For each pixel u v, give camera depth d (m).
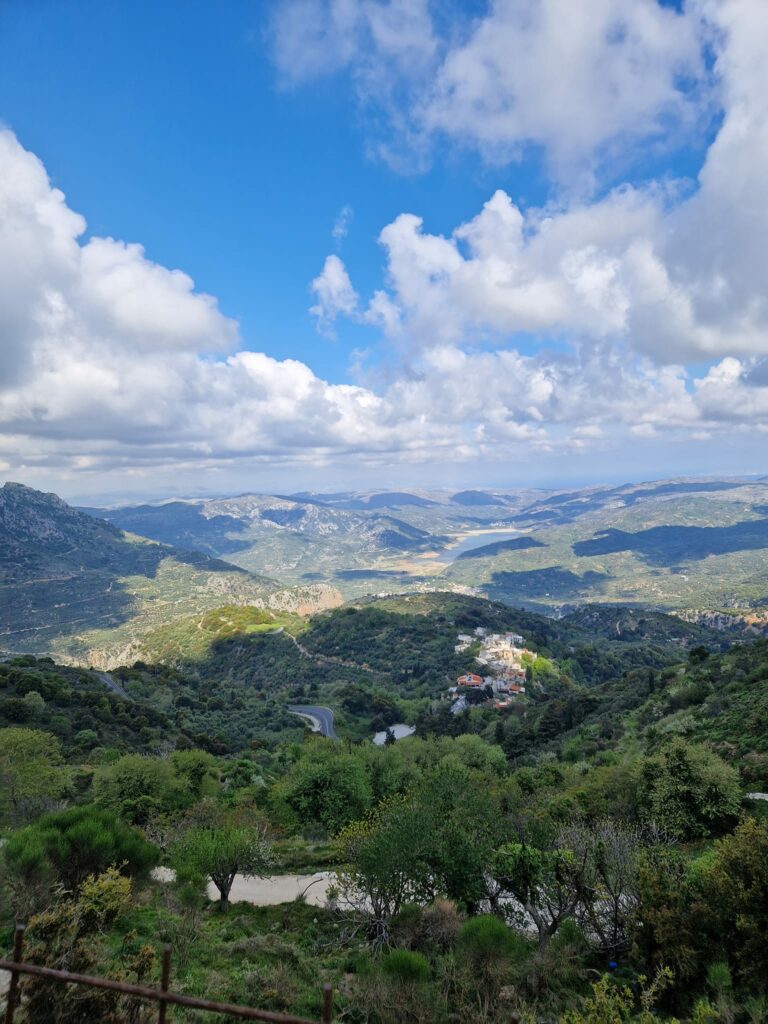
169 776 41.34
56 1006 8.02
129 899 15.09
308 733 109.94
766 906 11.16
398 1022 10.66
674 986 11.53
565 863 15.55
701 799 24.53
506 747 89.88
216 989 11.83
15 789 38.91
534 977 11.96
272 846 30.23
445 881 17.31
